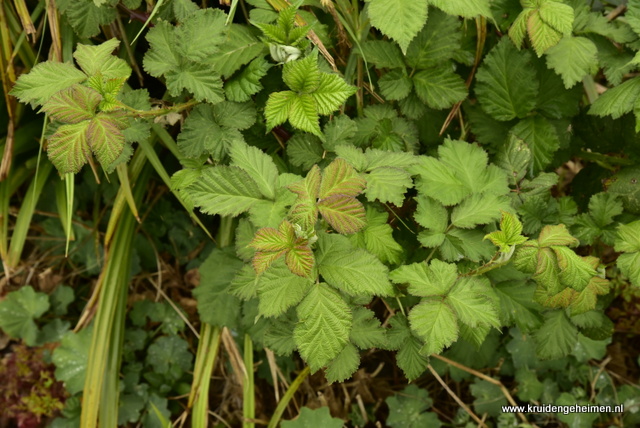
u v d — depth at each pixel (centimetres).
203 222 99
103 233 101
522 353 92
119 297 89
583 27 82
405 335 76
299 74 75
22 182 94
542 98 85
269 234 69
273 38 76
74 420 92
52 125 77
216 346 89
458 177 79
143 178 91
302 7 83
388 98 82
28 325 96
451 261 77
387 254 77
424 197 78
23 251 101
